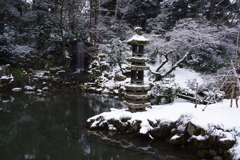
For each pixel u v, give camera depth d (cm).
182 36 1144
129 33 1720
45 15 1672
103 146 499
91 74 1605
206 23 1167
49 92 1326
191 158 428
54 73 1589
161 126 530
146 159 430
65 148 499
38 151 480
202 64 1416
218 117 475
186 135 481
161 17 1498
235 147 392
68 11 1928
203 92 902
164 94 862
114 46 1464
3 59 1420
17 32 1747
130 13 1941
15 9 1552
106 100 1124
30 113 835
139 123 562
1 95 1186
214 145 427
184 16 1527
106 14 1917
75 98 1168
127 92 655
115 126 597
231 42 1196
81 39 1933
